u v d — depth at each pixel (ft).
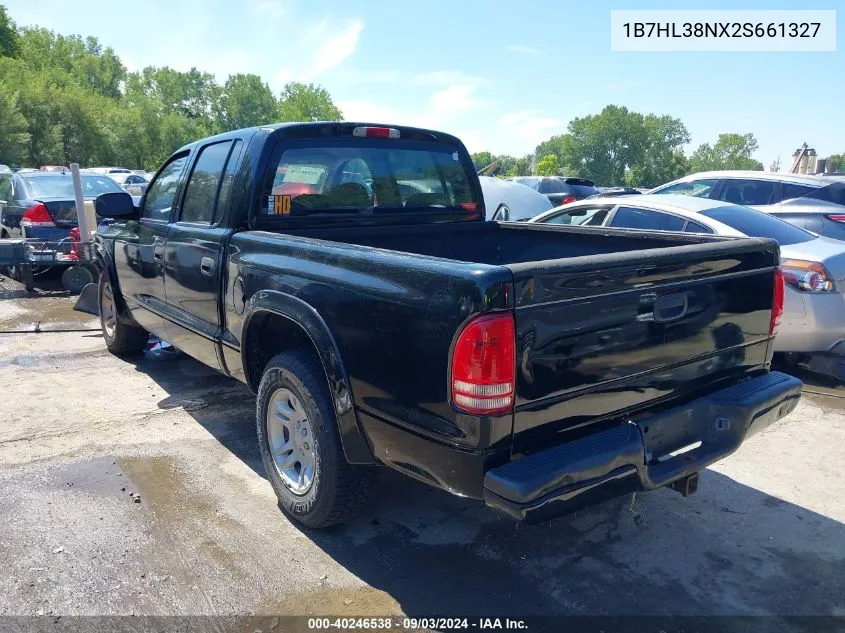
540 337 7.95
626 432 8.80
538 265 7.89
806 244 18.42
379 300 8.77
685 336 9.61
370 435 9.27
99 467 13.15
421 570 10.14
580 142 428.97
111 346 20.20
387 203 14.47
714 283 9.91
